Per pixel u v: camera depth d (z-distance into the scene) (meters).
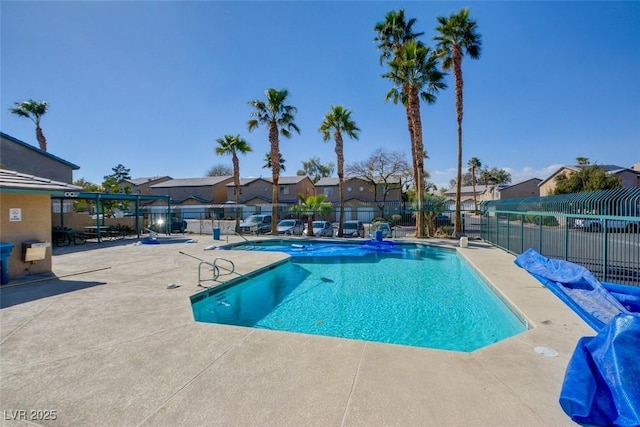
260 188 39.94
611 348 2.86
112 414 2.71
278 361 3.66
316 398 2.91
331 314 7.09
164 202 42.75
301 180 39.47
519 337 4.30
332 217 35.34
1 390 3.10
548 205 10.05
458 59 17.91
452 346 5.47
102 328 4.74
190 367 3.54
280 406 2.79
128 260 11.16
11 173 8.71
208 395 2.98
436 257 14.02
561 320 4.98
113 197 18.44
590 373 2.82
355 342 4.20
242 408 2.77
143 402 2.88
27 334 4.52
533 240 11.08
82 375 3.38
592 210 7.89
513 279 8.02
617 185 25.14
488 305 7.69
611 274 7.46
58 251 13.73
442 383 3.14
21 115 28.08
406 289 9.09
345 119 20.58
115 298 6.36
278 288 9.21
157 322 5.00
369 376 3.30
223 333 4.54
